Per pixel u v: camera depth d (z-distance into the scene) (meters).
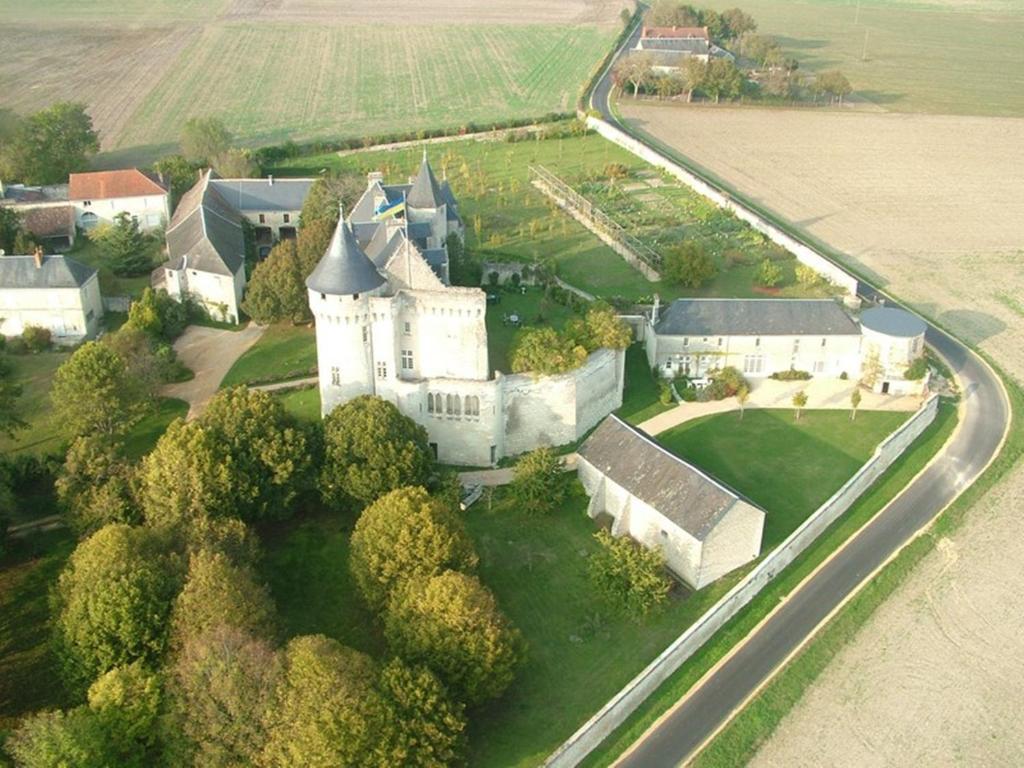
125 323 156.62
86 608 88.44
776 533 113.75
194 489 103.94
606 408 137.38
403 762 78.88
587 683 93.62
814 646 98.56
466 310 124.38
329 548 111.12
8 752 77.31
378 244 142.12
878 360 143.12
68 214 192.00
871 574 108.38
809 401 141.75
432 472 120.38
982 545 113.19
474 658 87.06
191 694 80.88
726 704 91.88
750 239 198.38
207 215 171.38
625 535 114.06
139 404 127.00
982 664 96.88
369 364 127.44
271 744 78.12
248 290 156.25
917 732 89.38
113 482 106.69
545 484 116.56
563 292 165.38
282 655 83.44
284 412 116.62
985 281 183.38
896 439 127.25
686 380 146.25
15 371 146.62
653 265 180.62
